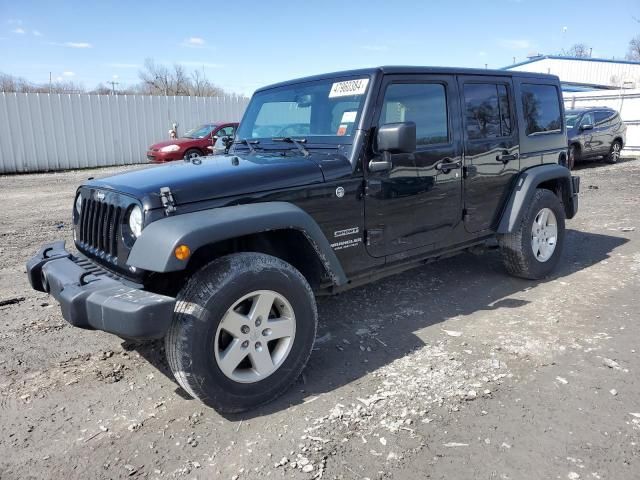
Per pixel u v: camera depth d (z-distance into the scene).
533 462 2.47
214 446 2.68
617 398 3.00
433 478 2.39
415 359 3.56
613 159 16.41
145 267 2.64
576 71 33.72
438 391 3.13
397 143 3.25
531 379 3.24
